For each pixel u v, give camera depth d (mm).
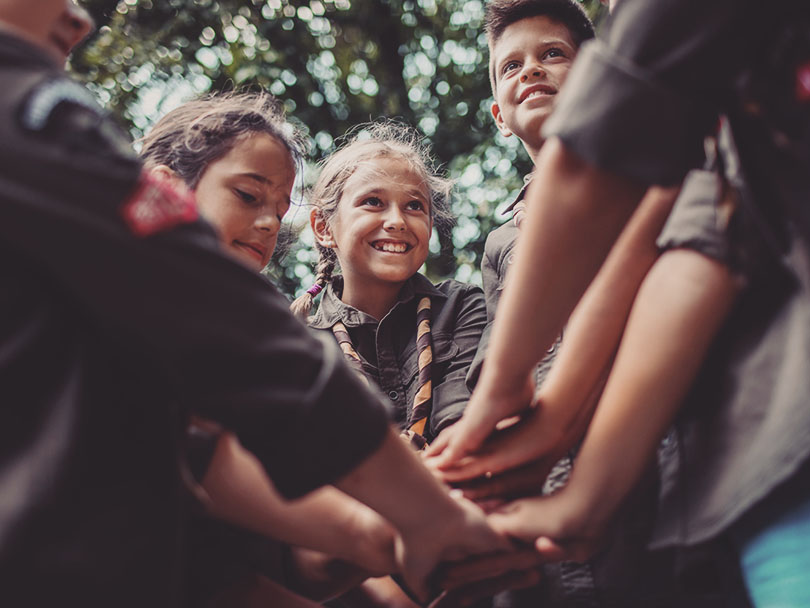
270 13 8992
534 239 1036
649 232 1212
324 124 9133
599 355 1241
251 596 1312
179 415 1023
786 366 962
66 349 877
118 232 864
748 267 1004
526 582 1313
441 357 2014
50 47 1004
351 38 9906
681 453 1085
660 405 1090
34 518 812
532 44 2223
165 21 8398
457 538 1137
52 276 870
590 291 1269
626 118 949
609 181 982
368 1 9523
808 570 933
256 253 1689
